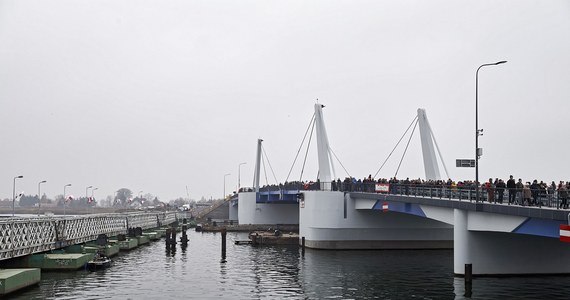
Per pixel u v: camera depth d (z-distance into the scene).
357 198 77.25
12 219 55.88
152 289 46.47
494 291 42.69
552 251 49.09
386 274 54.44
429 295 42.75
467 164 46.72
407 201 59.69
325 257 69.81
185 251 80.50
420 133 83.06
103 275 53.78
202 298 42.69
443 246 79.25
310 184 90.62
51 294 43.12
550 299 39.84
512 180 42.94
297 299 42.34
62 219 62.72
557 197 36.34
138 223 110.00
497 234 48.25
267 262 65.50
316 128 89.69
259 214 134.38
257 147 139.88
